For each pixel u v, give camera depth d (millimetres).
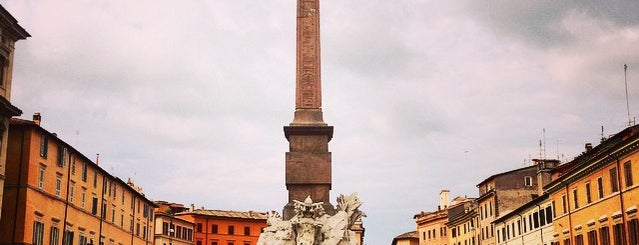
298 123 29594
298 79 30328
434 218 99688
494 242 72312
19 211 43219
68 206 50344
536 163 72562
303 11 31219
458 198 96625
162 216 79562
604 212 44812
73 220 51312
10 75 40781
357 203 28984
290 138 29375
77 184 52469
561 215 52969
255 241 102375
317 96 30141
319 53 30688
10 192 43562
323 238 27016
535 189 71438
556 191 54219
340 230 27031
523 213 63156
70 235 50594
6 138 40062
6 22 39625
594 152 49438
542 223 58031
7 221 43062
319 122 29734
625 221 41438
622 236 41781
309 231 26812
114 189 61969
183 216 97250
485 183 76188
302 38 30875
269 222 28344
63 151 49469
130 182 77812
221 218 99875
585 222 48094
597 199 45938
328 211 28438
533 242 60219
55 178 48094
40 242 45281
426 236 102250
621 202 41906
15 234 42875
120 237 63594
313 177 28922
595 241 46188
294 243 27000
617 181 42750
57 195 48438
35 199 44656
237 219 101250
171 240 82250
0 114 39000
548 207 56750
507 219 67938
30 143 44312
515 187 71812
